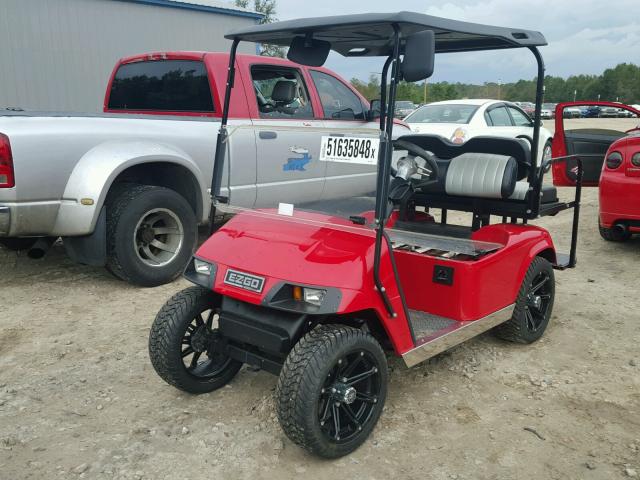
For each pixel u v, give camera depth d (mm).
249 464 2693
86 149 4535
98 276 5301
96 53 10320
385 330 2840
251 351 2990
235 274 2785
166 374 3047
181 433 2918
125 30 10602
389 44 3420
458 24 2969
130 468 2654
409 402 3238
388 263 2787
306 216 3113
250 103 5398
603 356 3822
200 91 5418
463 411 3154
